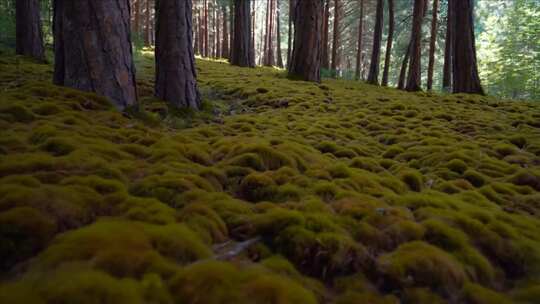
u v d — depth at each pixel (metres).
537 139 5.36
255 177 2.97
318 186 2.95
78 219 1.98
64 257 1.54
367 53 37.56
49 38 13.92
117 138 3.52
